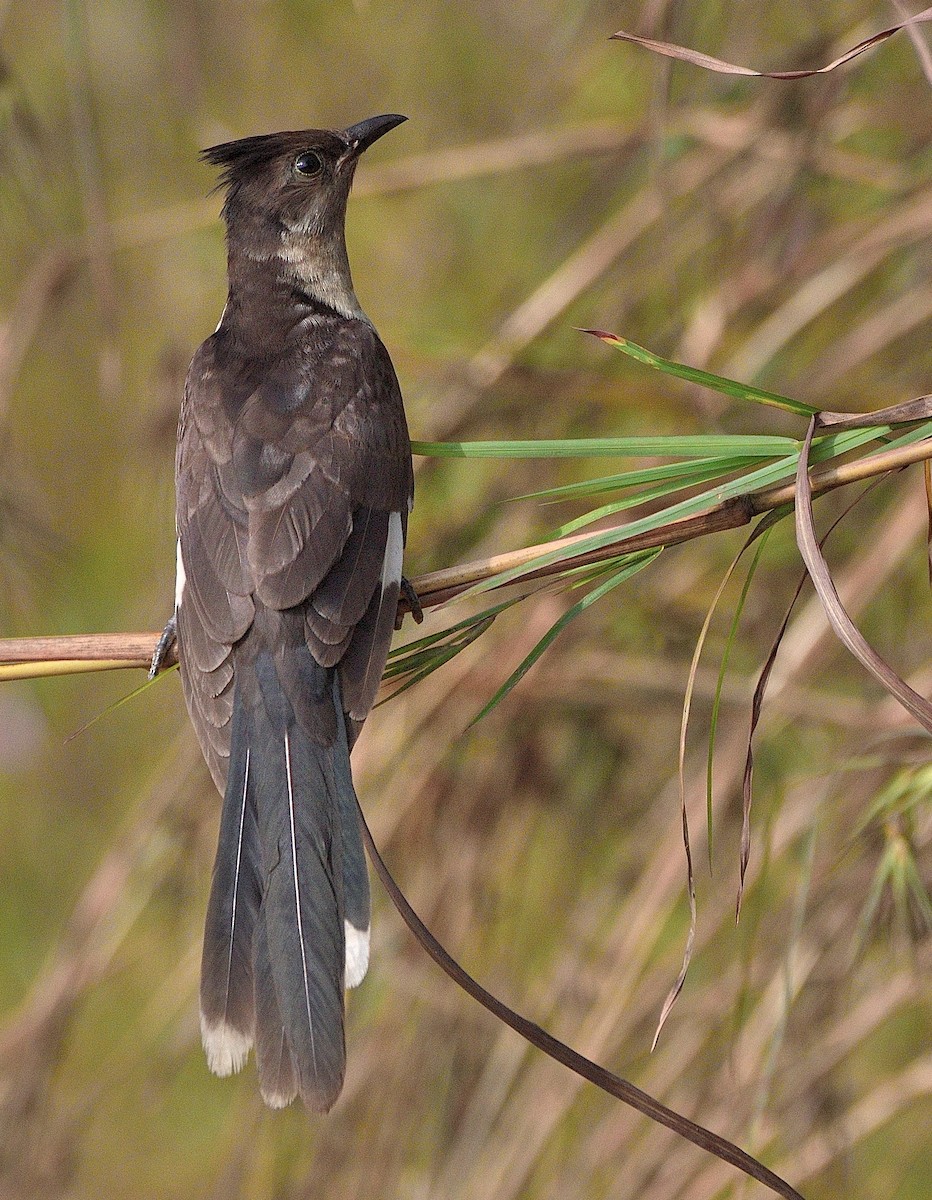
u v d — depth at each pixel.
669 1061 9.48
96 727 14.14
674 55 6.55
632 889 10.44
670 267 9.88
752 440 6.47
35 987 12.19
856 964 8.93
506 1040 10.01
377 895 10.49
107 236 10.53
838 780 8.61
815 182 10.89
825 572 5.93
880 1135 10.73
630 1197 9.30
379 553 7.60
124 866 10.80
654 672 10.62
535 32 13.49
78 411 13.71
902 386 10.54
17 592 12.06
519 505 10.71
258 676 7.18
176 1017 11.62
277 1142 10.47
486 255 13.25
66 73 13.52
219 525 7.59
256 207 9.37
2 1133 10.64
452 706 10.47
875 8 10.53
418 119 13.81
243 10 13.83
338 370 8.38
